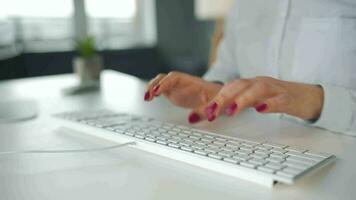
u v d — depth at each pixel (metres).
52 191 0.33
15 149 0.47
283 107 0.45
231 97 0.43
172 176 0.36
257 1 0.74
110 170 0.38
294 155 0.37
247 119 0.61
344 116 0.48
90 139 0.51
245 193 0.32
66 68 2.60
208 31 3.19
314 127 0.55
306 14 0.63
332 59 0.59
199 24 3.30
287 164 0.34
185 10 3.30
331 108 0.47
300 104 0.46
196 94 0.64
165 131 0.48
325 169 0.37
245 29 0.76
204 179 0.35
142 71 3.07
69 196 0.32
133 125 0.51
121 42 3.12
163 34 3.21
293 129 0.54
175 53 3.33
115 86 1.06
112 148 0.46
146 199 0.31
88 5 2.84
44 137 0.52
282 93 0.44
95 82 1.08
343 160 0.40
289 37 0.65
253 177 0.34
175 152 0.40
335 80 0.59
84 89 0.99
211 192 0.32
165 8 3.17
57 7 2.70
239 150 0.39
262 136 0.50
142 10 3.17
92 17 2.89
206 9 2.26
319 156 0.37
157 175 0.37
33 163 0.41
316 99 0.47
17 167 0.40
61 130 0.56
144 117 0.58
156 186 0.34
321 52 0.60
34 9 2.60
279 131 0.53
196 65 2.96
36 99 0.88
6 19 2.47
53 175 0.37
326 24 0.59
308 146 0.45
